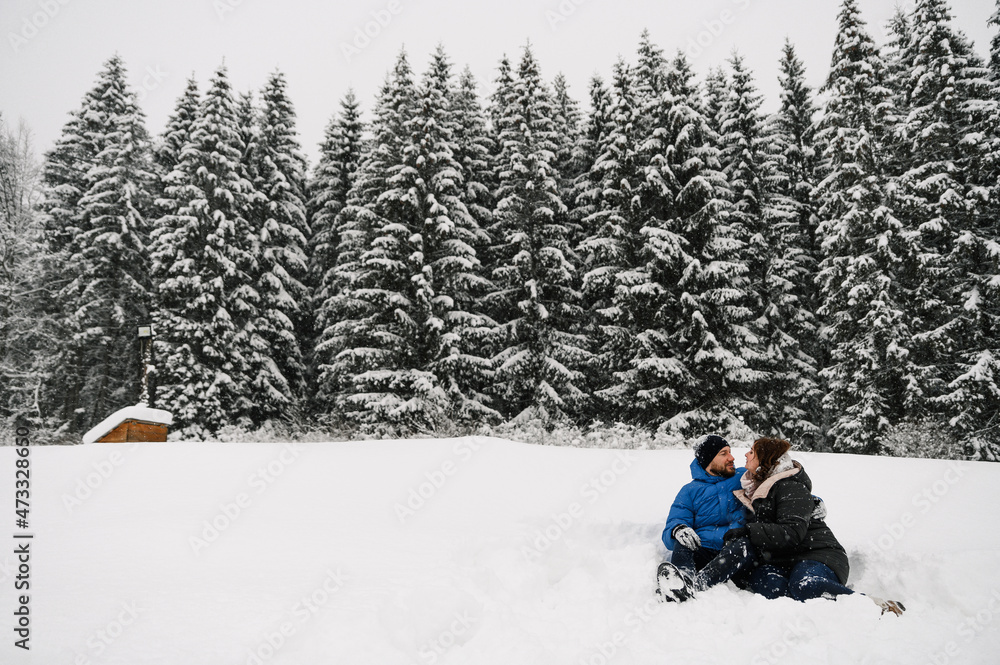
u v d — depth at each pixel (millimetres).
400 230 18766
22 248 22641
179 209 20562
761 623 3107
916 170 17031
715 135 19312
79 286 21812
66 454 8336
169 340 20219
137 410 11469
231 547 4391
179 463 7758
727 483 4469
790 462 4215
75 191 22906
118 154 22328
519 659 2641
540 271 19547
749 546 3918
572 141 24719
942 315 16719
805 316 20297
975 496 6137
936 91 17078
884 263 16328
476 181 23125
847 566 3828
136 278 22844
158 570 3754
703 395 17922
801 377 20047
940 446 14391
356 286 19953
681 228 18672
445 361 18078
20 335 22734
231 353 20078
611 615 3324
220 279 19922
